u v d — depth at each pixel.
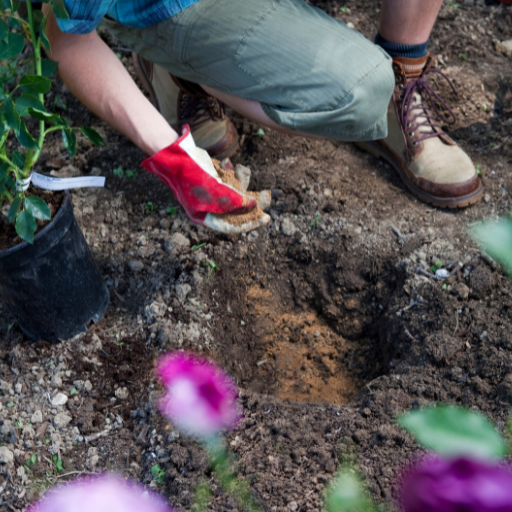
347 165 2.29
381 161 2.31
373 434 1.50
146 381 1.79
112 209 2.21
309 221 2.12
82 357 1.83
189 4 1.74
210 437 1.58
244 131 2.38
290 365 1.97
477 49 2.64
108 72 1.55
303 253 2.08
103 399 1.76
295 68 1.71
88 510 0.92
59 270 1.70
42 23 1.39
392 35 1.99
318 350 2.01
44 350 1.85
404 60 2.03
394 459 1.41
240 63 1.74
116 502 0.94
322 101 1.73
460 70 2.56
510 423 0.50
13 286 1.67
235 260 2.06
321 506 1.37
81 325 1.88
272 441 1.54
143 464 1.60
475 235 0.38
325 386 1.92
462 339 1.70
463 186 2.04
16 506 1.55
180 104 2.22
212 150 2.24
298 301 2.08
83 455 1.64
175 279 1.99
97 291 1.90
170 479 1.53
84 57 1.54
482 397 1.52
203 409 1.64
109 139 2.40
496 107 2.46
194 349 1.84
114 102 1.55
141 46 1.91
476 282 1.80
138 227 2.16
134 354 1.84
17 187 1.55
